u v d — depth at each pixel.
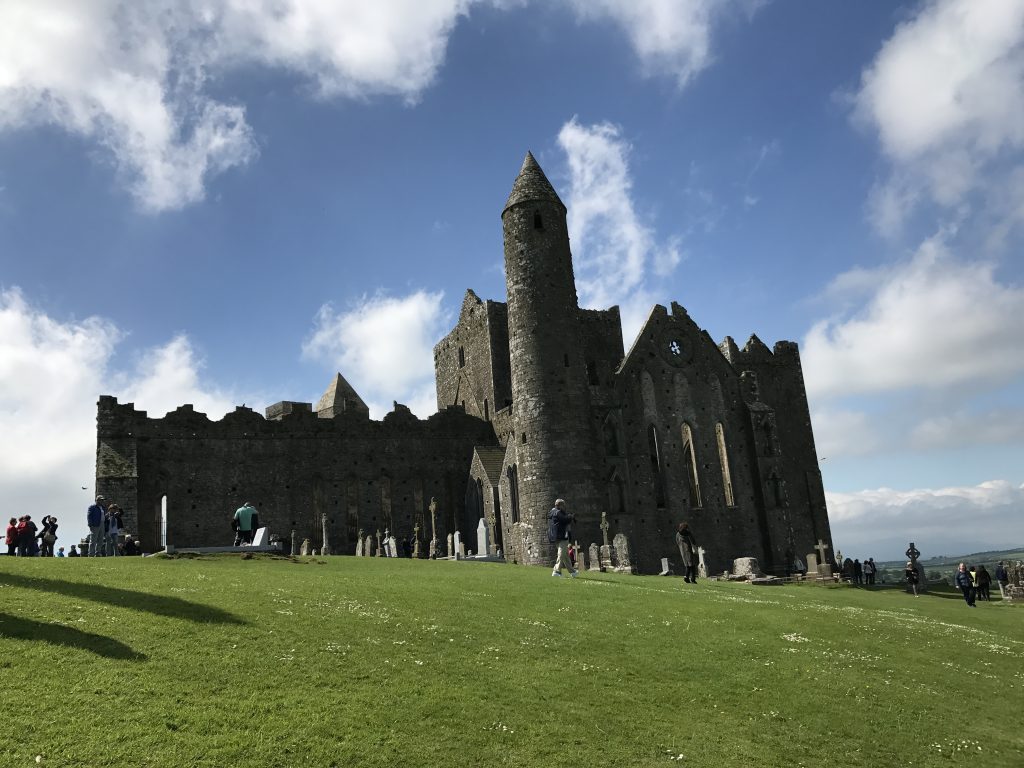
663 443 65.38
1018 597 41.94
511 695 14.87
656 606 23.67
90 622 15.52
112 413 59.78
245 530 36.03
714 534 64.88
